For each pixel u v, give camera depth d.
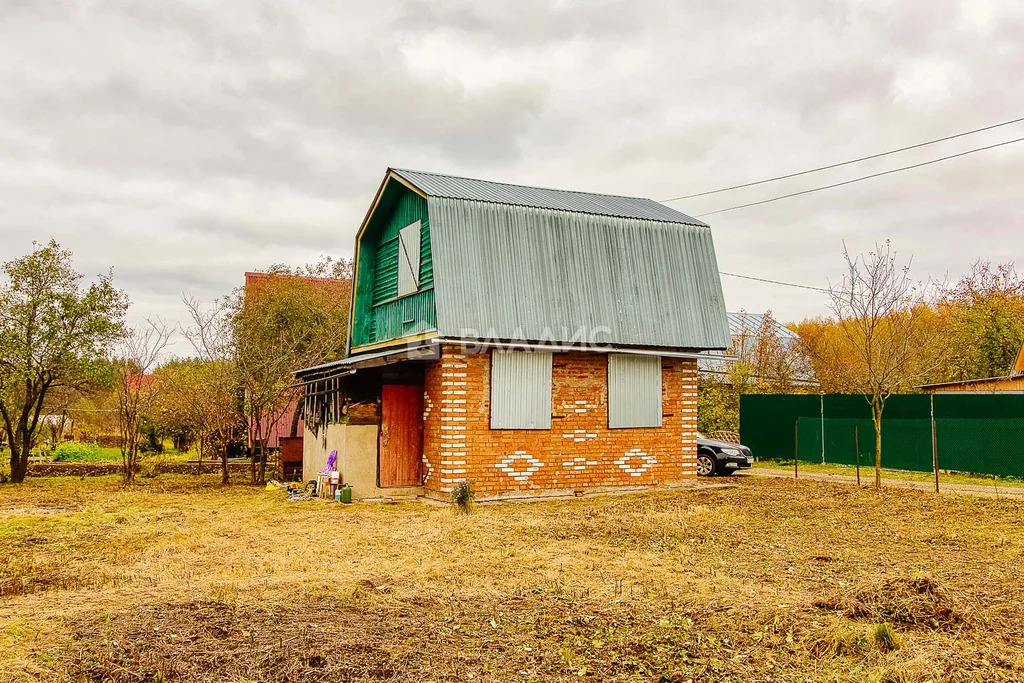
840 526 13.18
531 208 17.64
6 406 22.14
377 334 20.56
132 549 11.23
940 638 6.66
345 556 10.63
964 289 34.22
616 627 7.20
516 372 16.80
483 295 16.50
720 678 6.00
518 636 6.91
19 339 20.34
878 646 6.49
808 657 6.39
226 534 12.53
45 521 13.83
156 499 17.16
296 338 26.14
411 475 17.30
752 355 36.69
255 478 21.30
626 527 13.01
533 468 16.89
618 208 19.92
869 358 18.89
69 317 21.05
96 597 7.97
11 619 6.96
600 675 6.07
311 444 20.12
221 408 21.33
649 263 18.72
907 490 17.77
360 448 16.91
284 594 8.20
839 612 7.37
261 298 27.03
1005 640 6.70
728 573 9.59
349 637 6.74
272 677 5.86
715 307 19.19
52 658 5.96
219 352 22.42
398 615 7.49
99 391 26.22
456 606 7.85
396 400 17.30
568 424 17.36
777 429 26.22
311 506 15.79
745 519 13.88
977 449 19.81
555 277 17.41
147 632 6.64
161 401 23.98
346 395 17.08
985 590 8.51
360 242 21.52
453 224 16.69
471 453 16.31
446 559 10.34
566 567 9.83
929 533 12.44
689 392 19.02
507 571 9.59
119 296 22.09
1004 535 12.19
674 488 18.50
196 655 6.19
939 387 27.16
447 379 16.16
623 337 17.69
